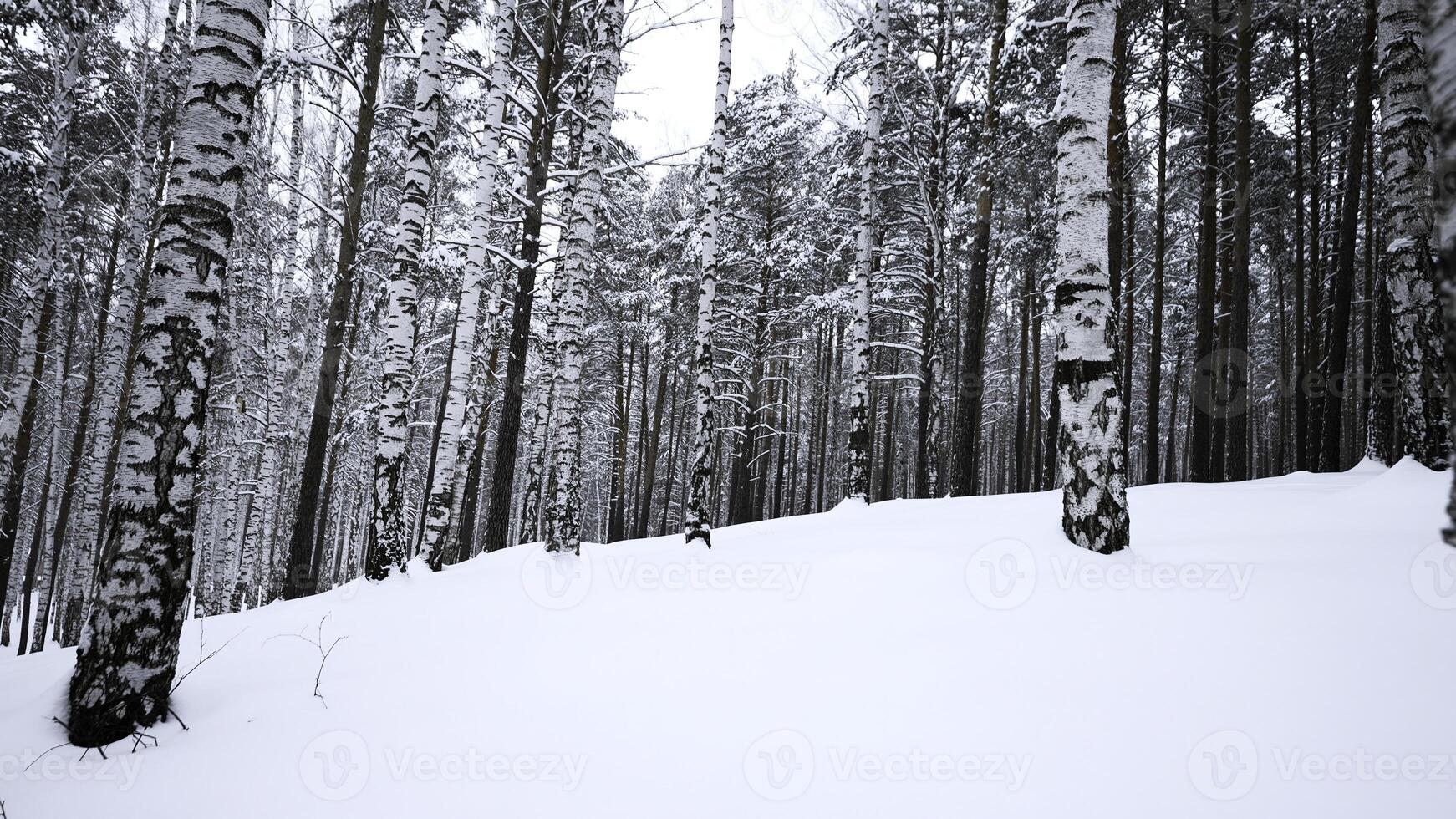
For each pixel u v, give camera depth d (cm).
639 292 2128
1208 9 1445
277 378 1576
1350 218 1285
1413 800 213
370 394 1936
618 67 1023
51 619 2416
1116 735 273
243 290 1515
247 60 436
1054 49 1328
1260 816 219
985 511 878
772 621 467
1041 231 1719
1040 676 327
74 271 1587
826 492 3841
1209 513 690
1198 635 339
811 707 335
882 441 3816
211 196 418
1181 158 1812
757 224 2141
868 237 1207
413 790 299
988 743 283
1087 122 550
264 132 1536
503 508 1128
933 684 338
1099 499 502
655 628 490
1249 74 1325
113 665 368
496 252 1091
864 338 1179
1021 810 239
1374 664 289
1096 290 530
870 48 1442
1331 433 1252
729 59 1023
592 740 331
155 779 325
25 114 1416
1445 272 100
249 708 401
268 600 1788
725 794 273
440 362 2078
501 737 344
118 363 1293
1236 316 1338
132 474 385
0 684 511
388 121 1484
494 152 1055
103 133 1510
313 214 1623
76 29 1078
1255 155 1705
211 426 1841
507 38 1062
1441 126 99
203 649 534
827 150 1880
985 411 4081
